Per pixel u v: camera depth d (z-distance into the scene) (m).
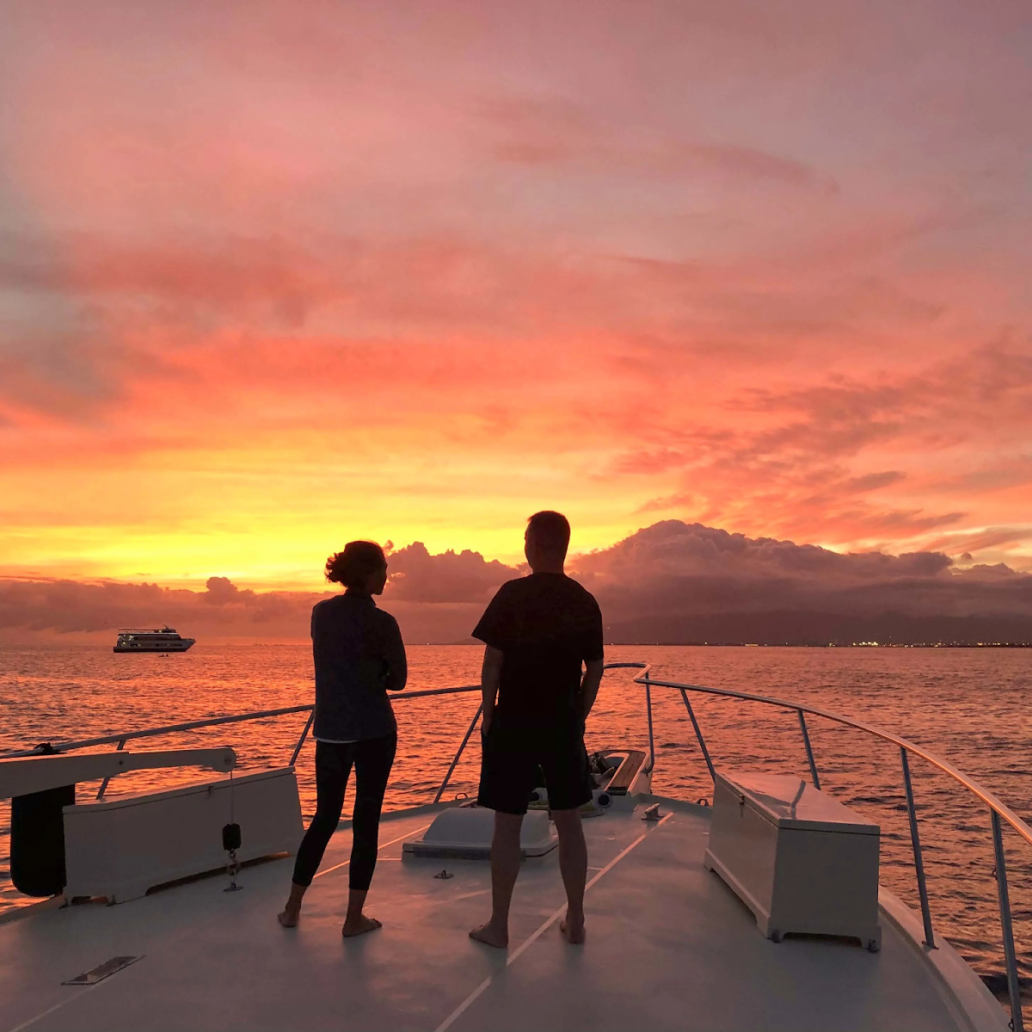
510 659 3.32
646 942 3.40
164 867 4.04
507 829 3.34
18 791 3.51
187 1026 2.67
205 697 85.88
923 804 28.77
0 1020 2.71
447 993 2.91
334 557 3.62
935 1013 2.83
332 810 3.52
